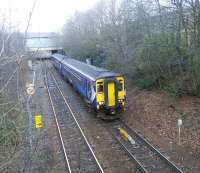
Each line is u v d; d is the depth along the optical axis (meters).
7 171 10.73
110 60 28.94
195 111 16.17
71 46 53.97
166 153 12.58
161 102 19.08
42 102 24.19
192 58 17.41
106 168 11.57
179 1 16.97
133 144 13.85
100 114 18.58
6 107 9.12
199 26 16.50
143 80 22.70
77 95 26.27
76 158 12.70
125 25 26.89
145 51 21.83
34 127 17.14
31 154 13.04
